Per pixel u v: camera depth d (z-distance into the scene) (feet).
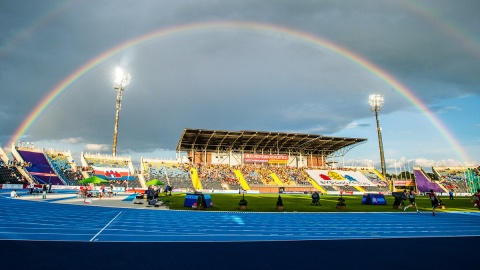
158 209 79.20
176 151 273.95
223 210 79.56
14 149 207.51
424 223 57.16
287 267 25.46
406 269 25.26
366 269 25.14
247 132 237.25
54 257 27.04
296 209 85.71
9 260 25.79
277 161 288.71
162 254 29.07
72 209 73.20
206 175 246.88
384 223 56.70
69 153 240.94
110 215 62.49
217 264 25.85
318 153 311.27
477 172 269.85
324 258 28.71
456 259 28.81
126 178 229.04
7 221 50.29
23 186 178.70
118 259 26.78
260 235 41.50
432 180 273.95
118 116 249.14
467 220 62.59
